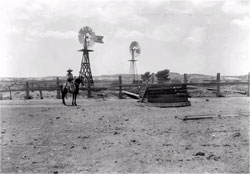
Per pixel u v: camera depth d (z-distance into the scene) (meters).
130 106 17.39
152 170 5.90
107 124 11.19
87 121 12.00
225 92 26.88
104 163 6.41
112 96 26.83
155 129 10.02
